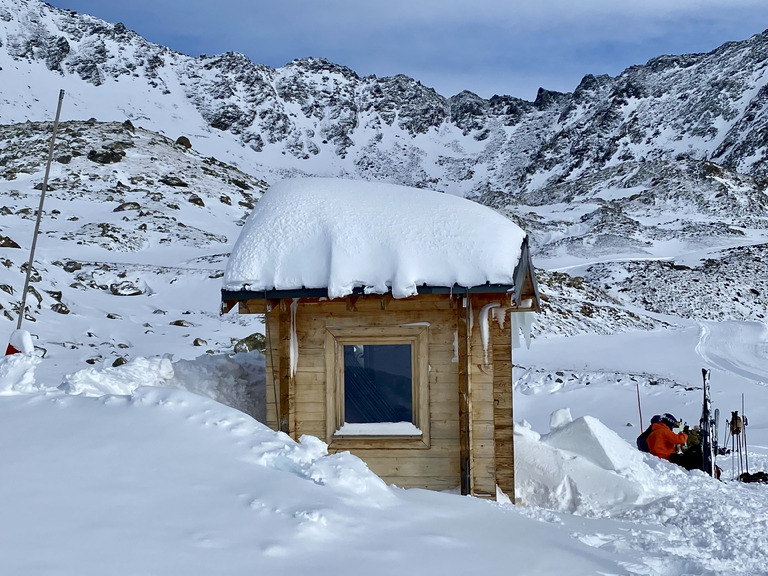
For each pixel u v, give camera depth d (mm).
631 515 9602
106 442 6719
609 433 11094
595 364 34375
